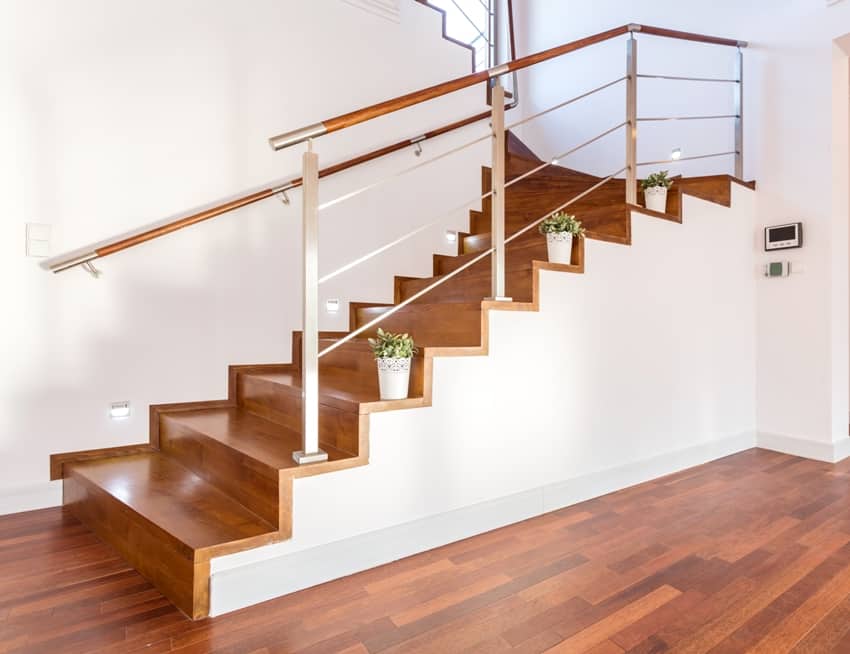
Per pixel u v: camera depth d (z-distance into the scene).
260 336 2.87
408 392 1.95
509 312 2.12
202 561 1.43
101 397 2.41
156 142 2.55
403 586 1.60
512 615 1.44
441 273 3.34
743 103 3.41
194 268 2.66
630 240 2.60
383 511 1.78
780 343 3.24
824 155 3.03
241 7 2.82
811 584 1.60
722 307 3.13
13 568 1.71
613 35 2.66
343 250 3.18
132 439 2.50
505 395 2.11
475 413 2.02
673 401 2.83
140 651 1.28
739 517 2.15
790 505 2.29
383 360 1.83
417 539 1.84
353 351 2.40
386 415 1.78
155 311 2.55
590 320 2.42
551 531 2.02
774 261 3.26
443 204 3.65
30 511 2.22
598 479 2.43
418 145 3.51
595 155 4.31
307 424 1.68
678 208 2.86
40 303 2.27
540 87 4.71
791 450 3.18
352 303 3.21
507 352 2.11
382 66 3.38
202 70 2.69
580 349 2.38
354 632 1.36
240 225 2.81
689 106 3.74
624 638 1.33
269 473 1.61
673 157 3.42
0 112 2.18
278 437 2.03
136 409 2.51
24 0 2.23
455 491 1.96
